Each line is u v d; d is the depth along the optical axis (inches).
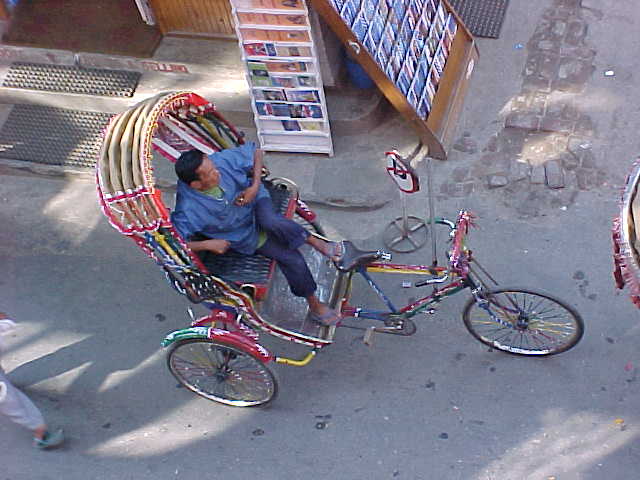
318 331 201.0
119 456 211.5
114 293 247.0
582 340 216.2
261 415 215.3
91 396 224.2
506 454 199.8
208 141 201.2
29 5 317.1
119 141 172.6
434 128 259.8
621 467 193.9
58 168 279.3
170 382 225.0
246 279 189.9
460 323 224.5
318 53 256.8
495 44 297.3
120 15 309.7
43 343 237.3
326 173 266.8
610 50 288.0
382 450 204.2
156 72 297.3
